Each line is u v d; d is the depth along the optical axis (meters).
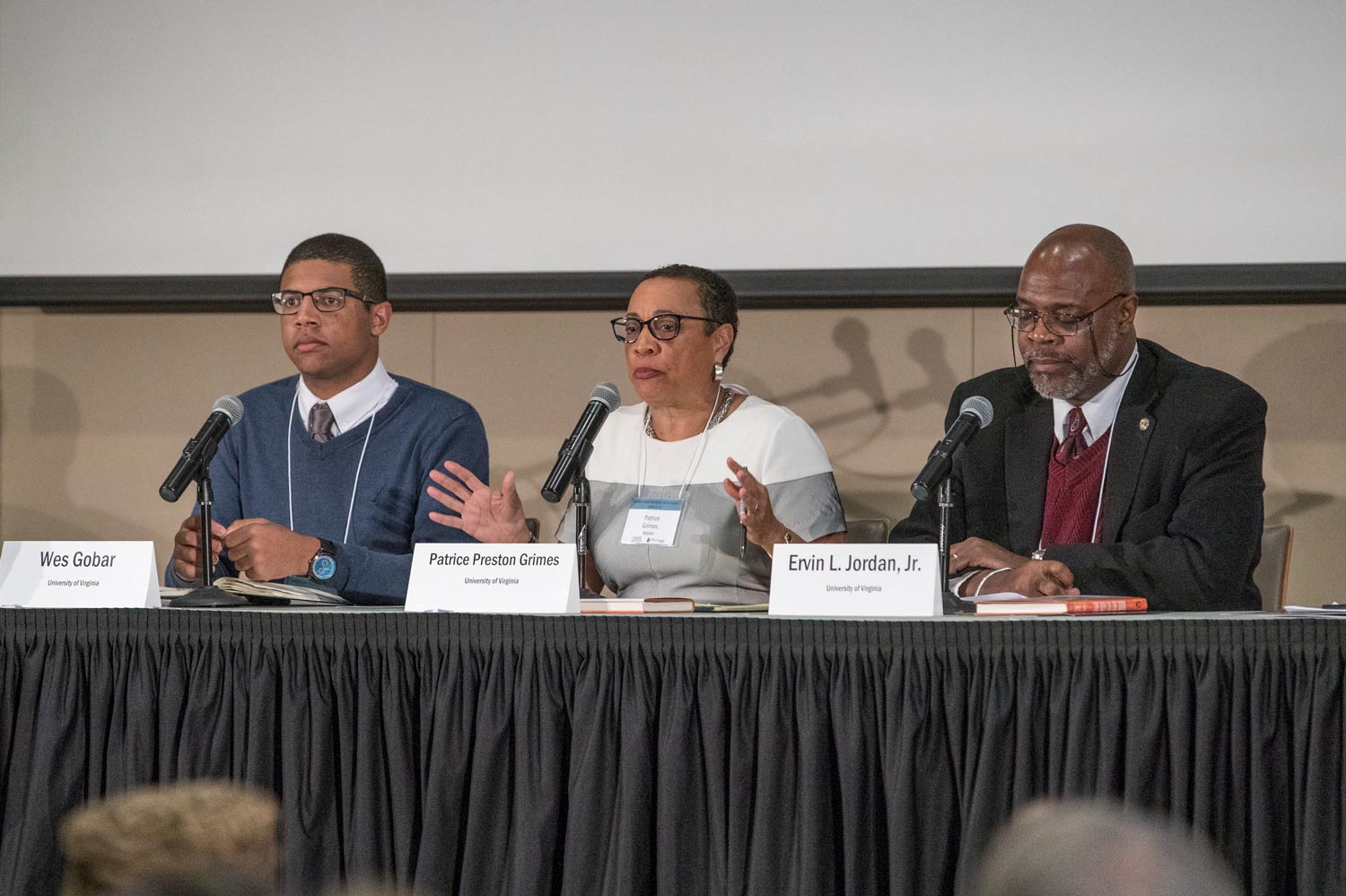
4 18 12.98
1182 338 12.79
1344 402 12.54
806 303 12.67
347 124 12.73
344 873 6.03
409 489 9.43
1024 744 5.57
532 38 12.53
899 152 12.19
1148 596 7.66
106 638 6.27
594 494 9.10
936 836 5.59
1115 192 11.93
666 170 12.46
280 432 9.69
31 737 6.29
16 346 14.03
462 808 5.96
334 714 6.08
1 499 14.05
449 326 13.85
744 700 5.72
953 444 6.70
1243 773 5.54
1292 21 11.65
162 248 12.91
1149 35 11.83
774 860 5.64
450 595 6.33
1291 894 5.54
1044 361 8.41
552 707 5.84
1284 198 11.72
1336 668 5.47
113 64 12.89
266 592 7.28
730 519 8.70
